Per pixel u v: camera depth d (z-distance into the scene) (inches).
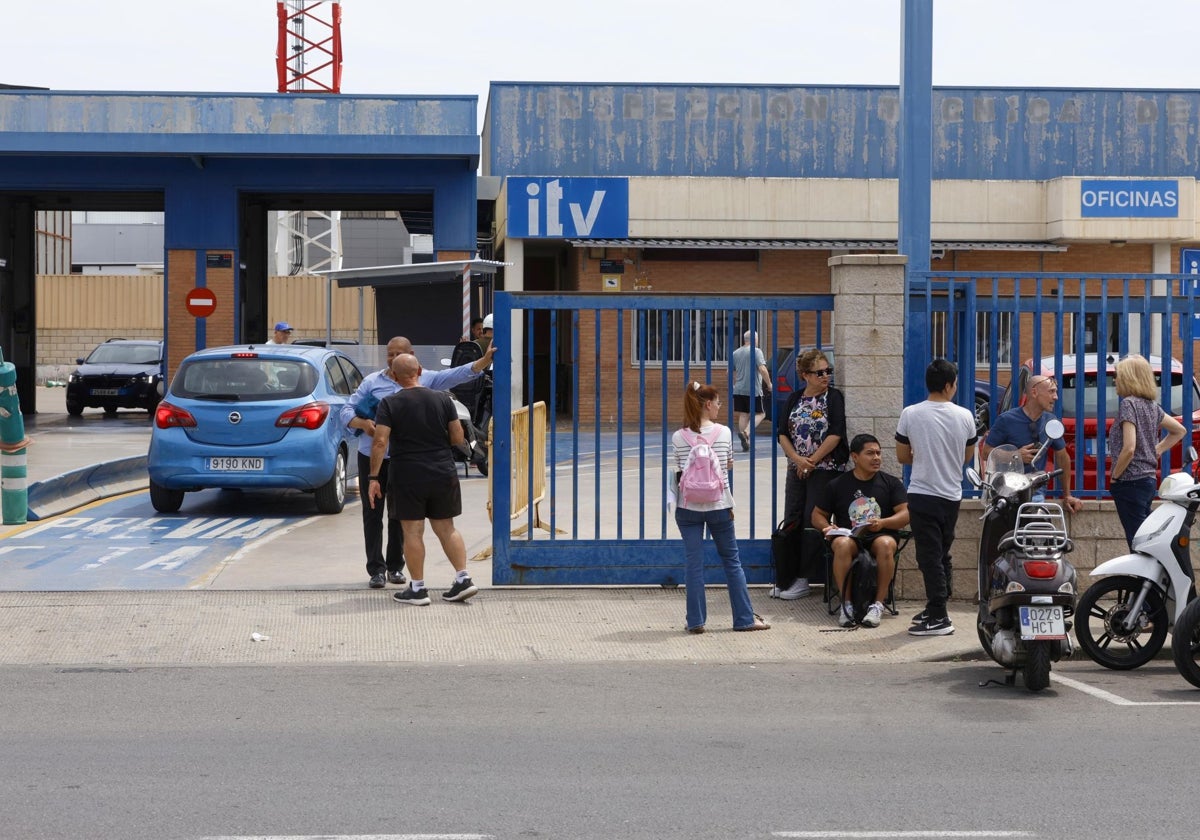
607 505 577.3
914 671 324.2
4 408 527.2
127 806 210.2
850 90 1182.3
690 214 1074.1
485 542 489.7
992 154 1197.1
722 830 199.9
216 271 1042.1
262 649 340.8
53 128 1013.2
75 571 435.8
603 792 219.8
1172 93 1204.5
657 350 1074.1
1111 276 396.5
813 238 1079.0
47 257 2549.2
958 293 408.8
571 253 1133.1
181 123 1014.4
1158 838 197.2
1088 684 310.8
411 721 270.2
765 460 767.7
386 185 1050.7
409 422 382.6
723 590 408.5
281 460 546.9
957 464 350.9
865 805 212.8
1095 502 390.9
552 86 1169.4
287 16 1467.8
